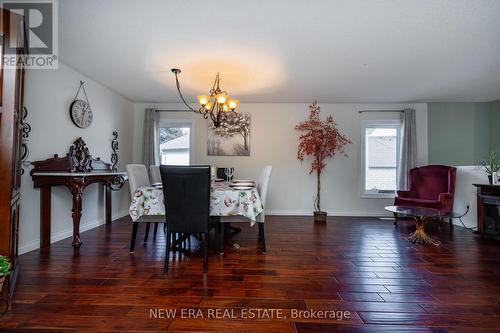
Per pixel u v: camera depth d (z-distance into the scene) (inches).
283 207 201.8
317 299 69.9
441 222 172.4
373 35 97.7
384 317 61.9
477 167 154.9
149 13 84.4
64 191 128.4
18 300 67.7
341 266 93.5
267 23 90.1
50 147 119.3
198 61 122.0
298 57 117.3
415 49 109.3
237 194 100.6
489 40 101.3
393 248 115.7
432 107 199.8
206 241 88.7
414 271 89.4
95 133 153.6
